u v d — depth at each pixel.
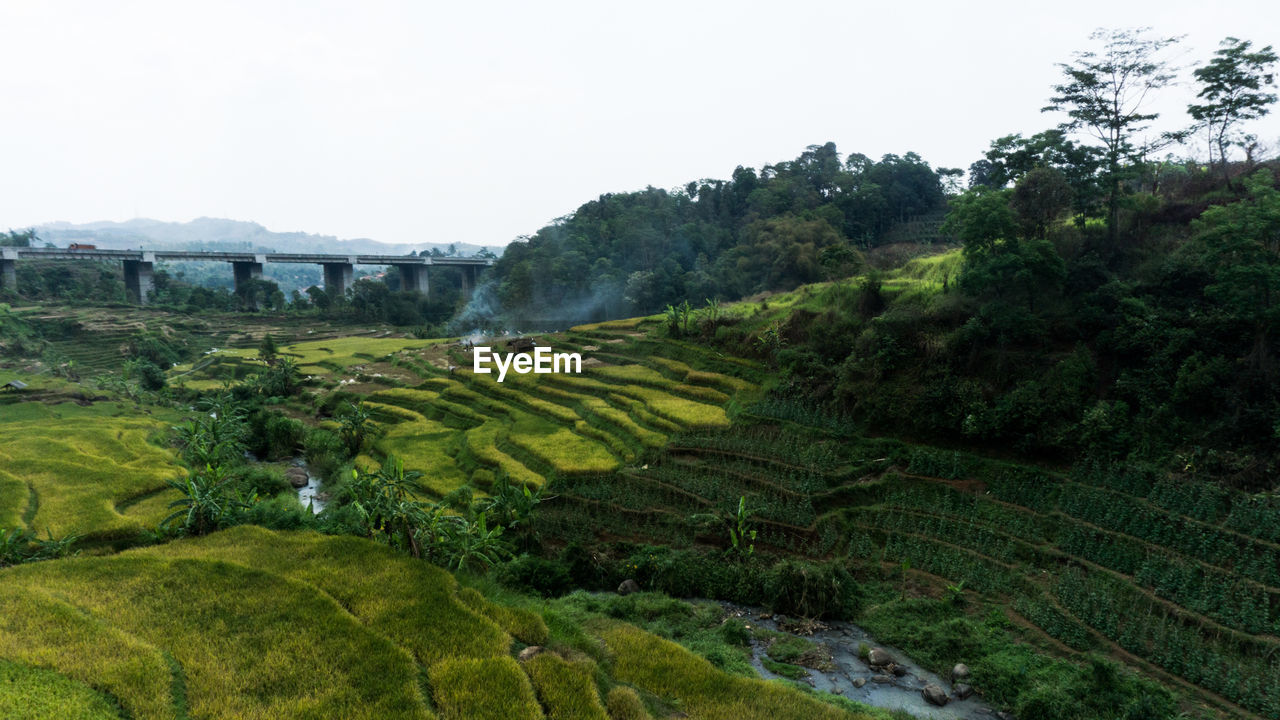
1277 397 29.06
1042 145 42.47
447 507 33.69
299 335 123.31
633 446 43.53
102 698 16.94
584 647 22.12
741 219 132.62
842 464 37.53
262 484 43.03
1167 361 32.91
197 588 22.88
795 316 51.62
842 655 25.00
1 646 18.73
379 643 19.94
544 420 52.09
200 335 120.62
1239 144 41.66
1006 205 38.59
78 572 23.98
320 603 22.03
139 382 76.69
